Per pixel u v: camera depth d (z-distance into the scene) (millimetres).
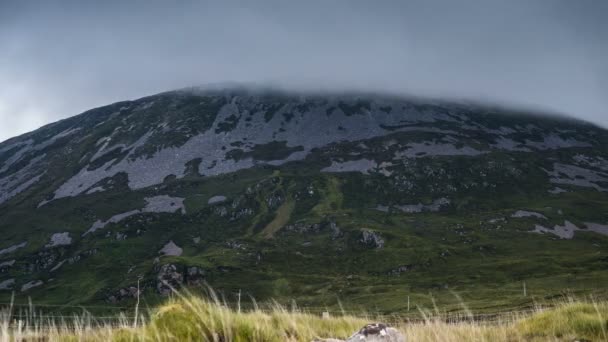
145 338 7605
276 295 164750
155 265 189125
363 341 7594
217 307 8484
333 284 173250
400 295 155750
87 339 8312
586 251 197375
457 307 127812
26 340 8000
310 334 9672
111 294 172000
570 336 11461
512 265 177750
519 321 14000
